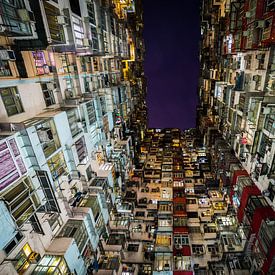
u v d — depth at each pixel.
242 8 19.38
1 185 8.72
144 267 20.47
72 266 13.02
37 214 12.27
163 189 32.66
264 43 14.87
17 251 10.62
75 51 14.77
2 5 8.40
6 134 9.47
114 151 28.41
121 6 31.02
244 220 18.78
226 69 27.23
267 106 14.05
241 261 19.36
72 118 14.88
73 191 16.64
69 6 13.68
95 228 17.11
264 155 15.73
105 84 25.67
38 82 12.80
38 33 10.38
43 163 11.03
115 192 25.72
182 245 21.09
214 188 30.47
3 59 9.81
